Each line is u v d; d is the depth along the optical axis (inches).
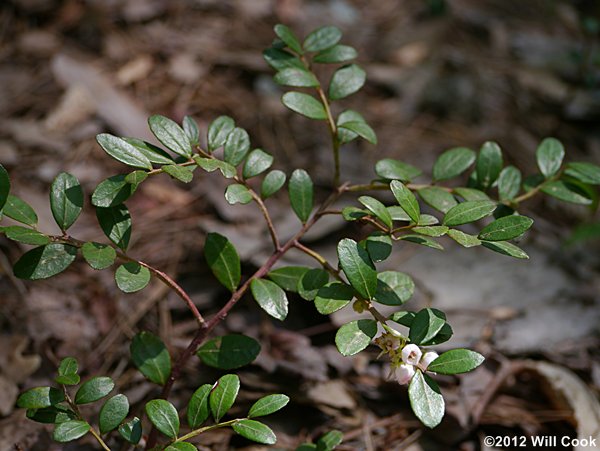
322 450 11.3
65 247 9.9
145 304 14.5
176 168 9.8
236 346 10.9
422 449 13.0
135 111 18.2
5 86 18.3
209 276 15.2
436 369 9.4
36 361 13.3
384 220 9.8
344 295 10.1
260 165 10.9
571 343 14.6
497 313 15.0
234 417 12.9
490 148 11.8
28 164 16.4
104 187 9.9
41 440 12.2
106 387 10.1
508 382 14.1
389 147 18.8
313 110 11.3
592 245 17.0
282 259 15.1
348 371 13.9
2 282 14.3
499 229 9.7
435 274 15.7
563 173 11.9
